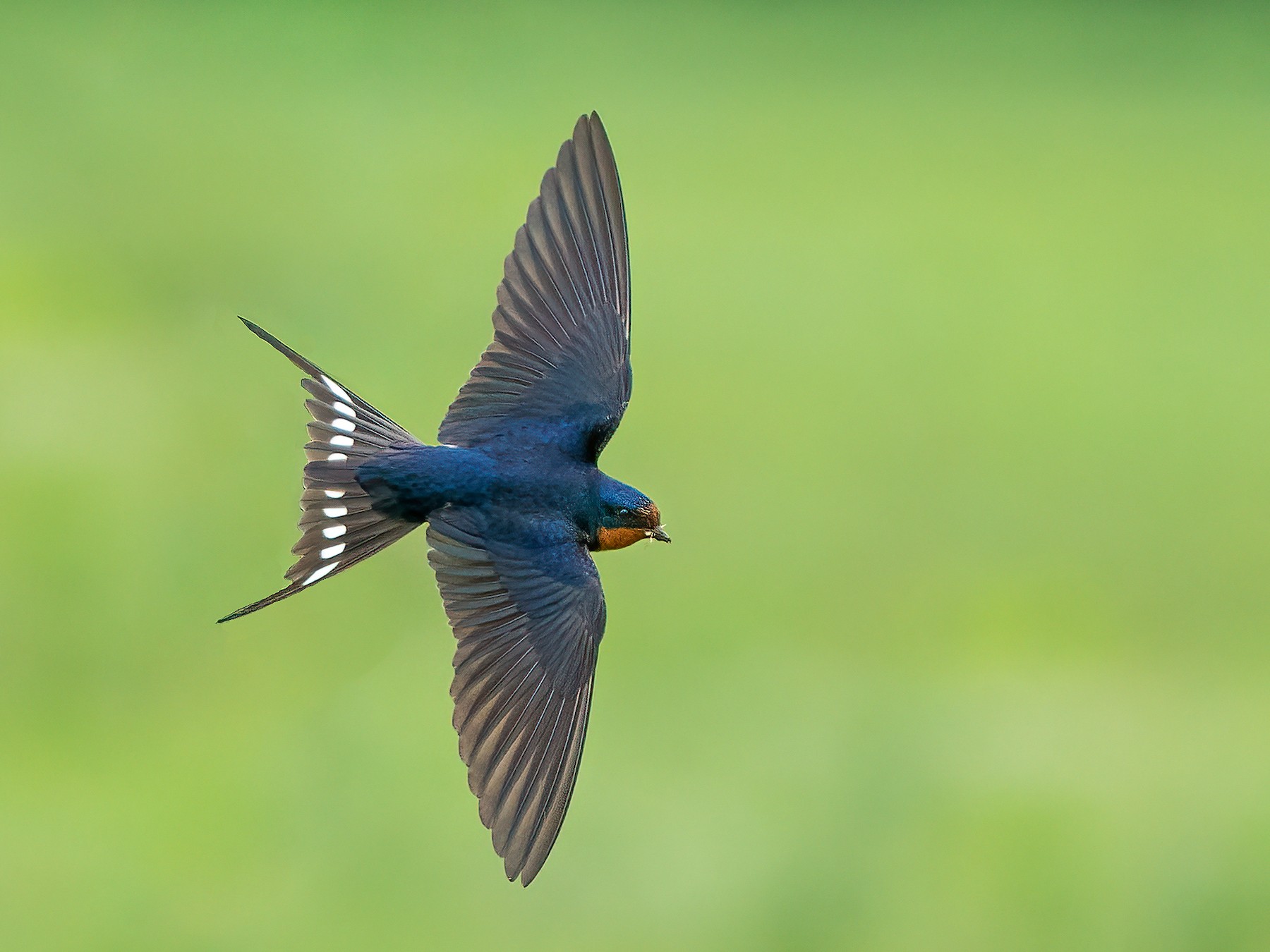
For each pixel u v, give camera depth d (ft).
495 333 28.25
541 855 27.91
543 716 28.02
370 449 28.12
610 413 28.22
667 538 28.17
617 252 28.30
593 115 28.30
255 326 28.07
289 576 28.04
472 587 28.04
